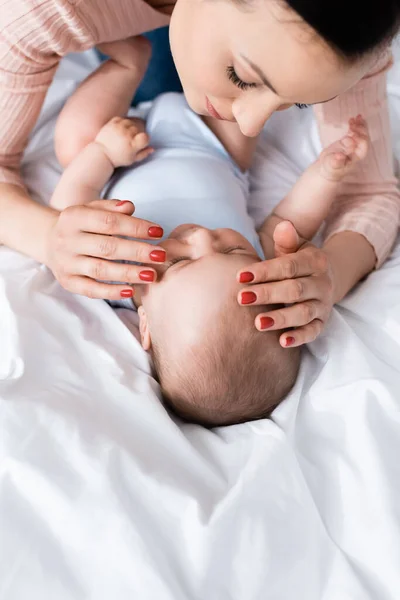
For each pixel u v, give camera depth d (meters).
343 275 0.93
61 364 0.84
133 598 0.67
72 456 0.73
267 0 0.54
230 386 0.83
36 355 0.84
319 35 0.54
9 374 0.81
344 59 0.56
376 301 0.95
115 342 0.90
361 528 0.74
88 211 0.82
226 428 0.84
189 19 0.63
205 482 0.75
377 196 1.04
